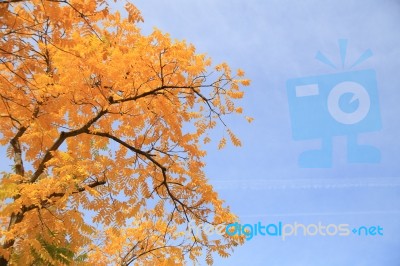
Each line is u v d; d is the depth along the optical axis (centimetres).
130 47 501
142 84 483
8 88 371
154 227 676
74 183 429
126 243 682
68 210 446
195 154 554
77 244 463
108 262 679
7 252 415
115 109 494
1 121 520
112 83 464
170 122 521
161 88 484
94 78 455
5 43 304
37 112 429
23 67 338
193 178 548
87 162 474
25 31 316
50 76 427
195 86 507
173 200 546
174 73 491
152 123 533
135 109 509
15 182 456
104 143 514
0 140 544
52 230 460
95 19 471
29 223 438
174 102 515
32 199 421
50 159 484
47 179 431
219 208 555
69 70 427
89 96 466
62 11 329
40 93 414
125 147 520
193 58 498
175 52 471
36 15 324
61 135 500
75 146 510
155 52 469
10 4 295
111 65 446
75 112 479
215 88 529
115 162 498
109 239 675
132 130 523
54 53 419
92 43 404
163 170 525
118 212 475
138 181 509
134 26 506
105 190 478
